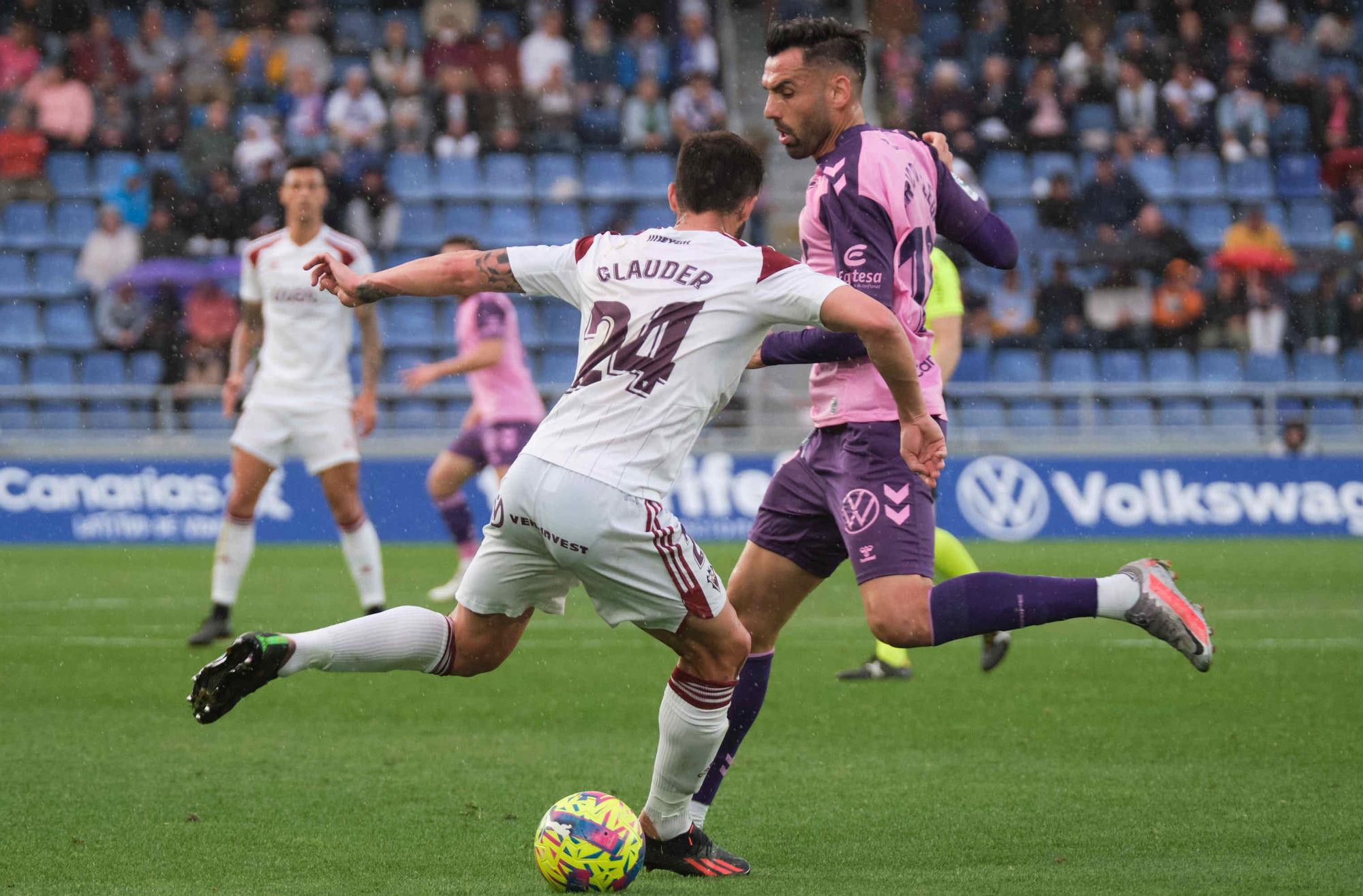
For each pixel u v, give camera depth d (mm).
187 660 27531
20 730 20859
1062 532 55625
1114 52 77000
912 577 14531
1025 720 21938
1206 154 74625
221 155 65188
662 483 13000
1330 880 12922
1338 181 74438
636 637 31984
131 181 64250
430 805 16344
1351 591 40219
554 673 26719
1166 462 56875
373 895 12664
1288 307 67375
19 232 65812
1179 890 12617
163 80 69375
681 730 13312
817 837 14922
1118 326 65625
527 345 64375
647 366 12859
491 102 71312
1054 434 58188
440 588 38688
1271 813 15859
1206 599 38469
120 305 59281
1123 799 16625
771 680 25984
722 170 13430
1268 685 25312
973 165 72438
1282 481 57344
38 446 53656
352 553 30297
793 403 60438
